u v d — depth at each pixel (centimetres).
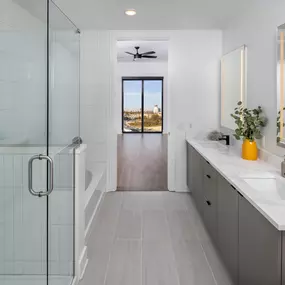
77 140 306
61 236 238
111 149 517
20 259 226
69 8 381
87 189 372
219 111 507
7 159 228
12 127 259
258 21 336
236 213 224
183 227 367
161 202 463
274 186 247
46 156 222
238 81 399
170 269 272
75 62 326
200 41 499
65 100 294
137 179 609
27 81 274
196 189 417
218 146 430
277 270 154
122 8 382
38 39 284
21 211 225
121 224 377
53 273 229
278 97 285
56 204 234
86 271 269
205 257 294
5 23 285
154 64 1351
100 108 508
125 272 267
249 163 305
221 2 355
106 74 503
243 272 207
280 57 280
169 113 513
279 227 150
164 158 838
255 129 321
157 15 412
